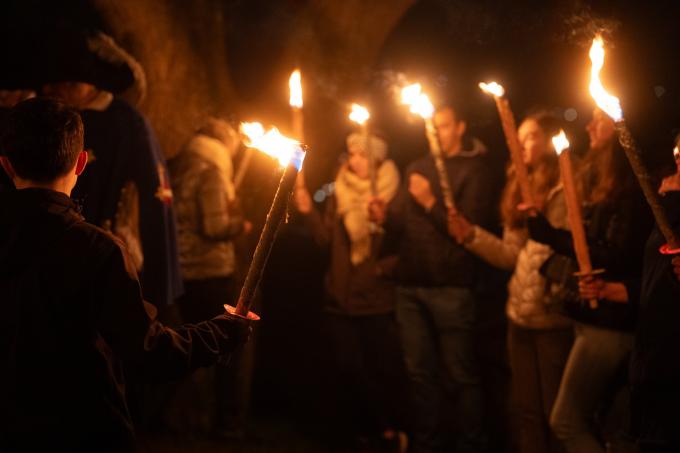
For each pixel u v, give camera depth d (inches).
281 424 207.2
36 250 78.4
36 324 77.1
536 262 143.6
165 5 204.5
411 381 177.0
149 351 77.9
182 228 184.1
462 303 170.2
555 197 142.0
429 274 170.9
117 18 202.7
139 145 142.3
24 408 76.0
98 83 146.9
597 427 137.2
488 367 175.6
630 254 124.6
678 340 100.4
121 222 139.1
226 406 194.1
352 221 185.8
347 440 195.8
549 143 146.9
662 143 130.0
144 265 142.1
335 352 188.1
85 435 76.9
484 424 173.0
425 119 166.6
